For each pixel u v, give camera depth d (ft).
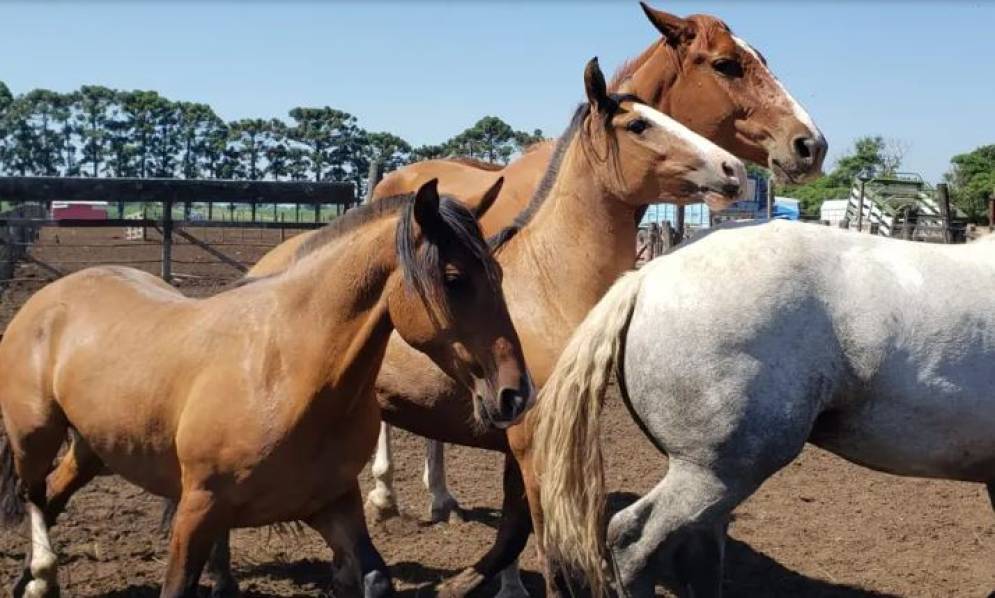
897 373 11.57
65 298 13.89
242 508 11.42
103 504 19.53
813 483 22.22
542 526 13.21
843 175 128.36
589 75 13.41
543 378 13.28
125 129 220.43
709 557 12.54
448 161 18.81
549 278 13.55
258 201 31.83
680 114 16.05
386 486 19.31
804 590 16.15
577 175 13.71
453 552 17.75
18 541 17.02
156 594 15.10
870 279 11.70
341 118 187.01
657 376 11.84
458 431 14.40
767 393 11.54
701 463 11.80
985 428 11.71
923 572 16.92
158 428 11.96
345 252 11.34
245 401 11.14
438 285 10.48
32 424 13.56
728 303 11.58
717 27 15.87
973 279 11.84
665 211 90.38
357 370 11.27
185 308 12.68
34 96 217.36
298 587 15.69
